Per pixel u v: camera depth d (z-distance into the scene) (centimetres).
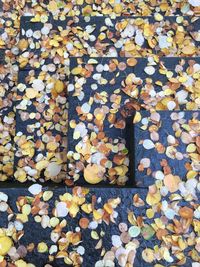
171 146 90
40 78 110
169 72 104
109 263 83
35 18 116
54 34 115
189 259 83
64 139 106
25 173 104
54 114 108
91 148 98
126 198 86
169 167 89
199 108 101
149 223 85
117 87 102
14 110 114
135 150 91
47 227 85
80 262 84
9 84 120
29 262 84
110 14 129
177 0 129
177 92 102
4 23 131
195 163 89
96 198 86
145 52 114
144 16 120
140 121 92
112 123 99
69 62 107
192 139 90
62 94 109
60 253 84
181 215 85
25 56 112
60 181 104
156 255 83
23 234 85
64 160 105
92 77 102
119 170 96
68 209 85
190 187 87
